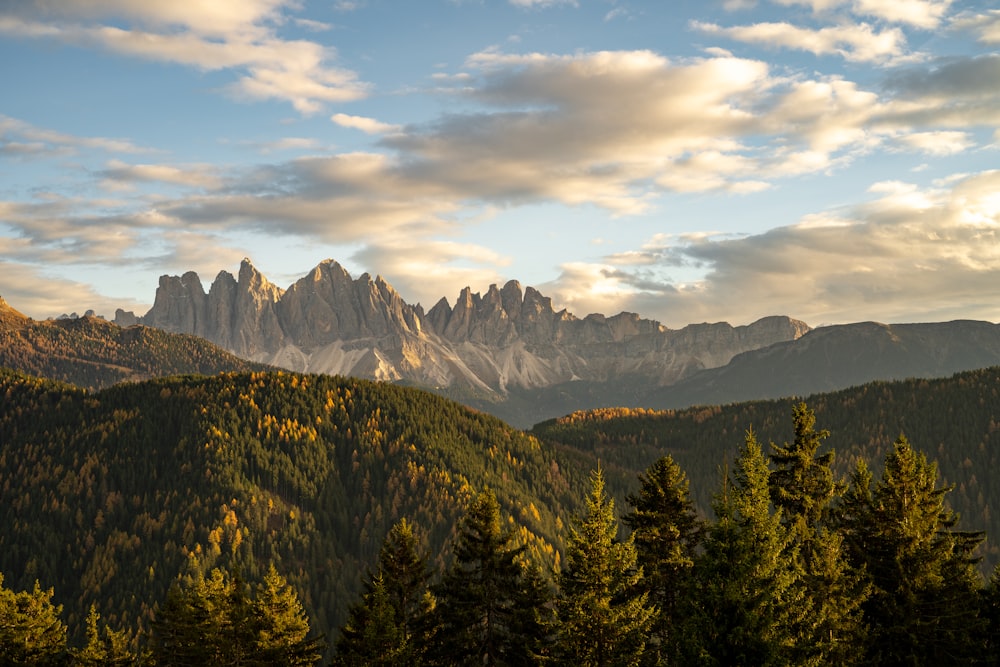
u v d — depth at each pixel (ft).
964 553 166.50
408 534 175.01
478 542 160.45
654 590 152.15
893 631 153.48
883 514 165.48
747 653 111.45
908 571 158.30
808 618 125.49
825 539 149.18
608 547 137.49
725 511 120.37
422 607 170.91
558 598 138.41
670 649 127.65
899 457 166.40
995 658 154.92
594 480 141.38
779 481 170.71
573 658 135.23
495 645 159.02
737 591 113.19
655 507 156.76
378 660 158.20
